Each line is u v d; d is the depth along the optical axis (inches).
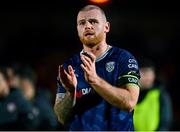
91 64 289.1
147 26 1015.0
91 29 311.1
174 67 962.7
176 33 1018.1
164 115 523.8
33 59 964.0
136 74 309.6
